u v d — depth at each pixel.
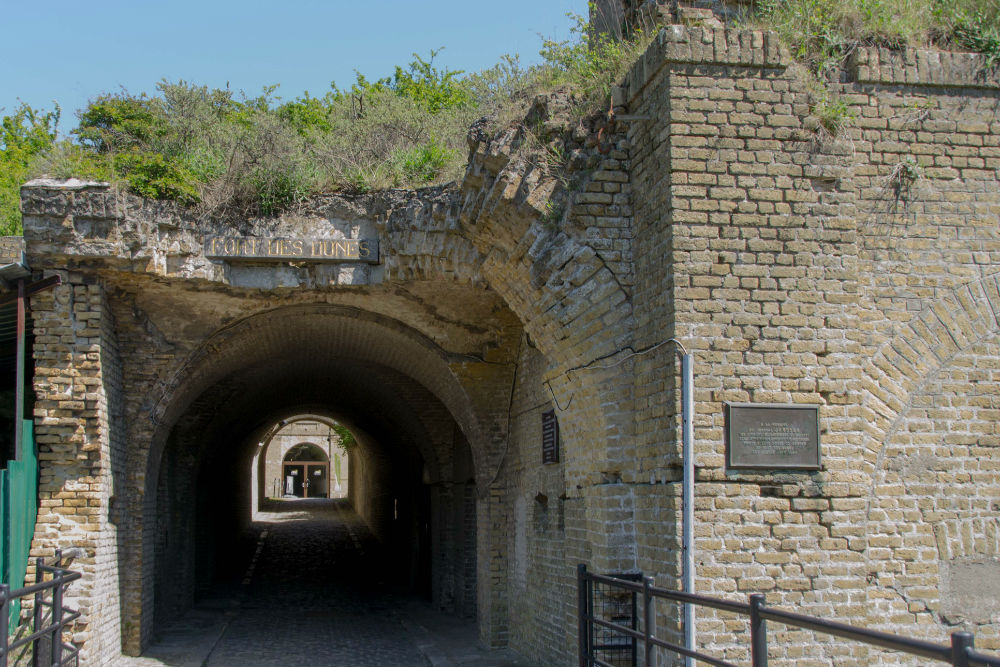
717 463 7.07
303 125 17.34
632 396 8.05
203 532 19.62
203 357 12.19
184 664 11.52
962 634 3.19
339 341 14.48
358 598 19.70
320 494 58.03
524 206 8.59
